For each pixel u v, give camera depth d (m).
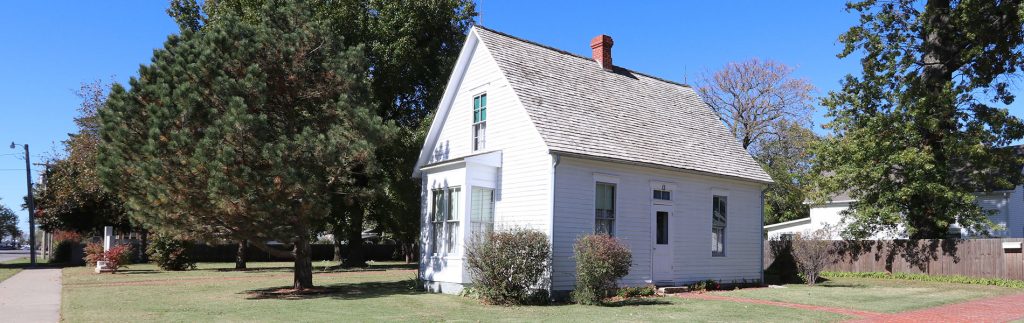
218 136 14.89
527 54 19.34
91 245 32.69
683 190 19.38
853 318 12.90
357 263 34.41
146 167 14.60
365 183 28.41
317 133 16.66
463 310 13.85
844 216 27.45
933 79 24.30
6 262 44.69
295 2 18.33
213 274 26.44
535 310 13.89
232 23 16.91
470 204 17.14
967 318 13.03
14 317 13.06
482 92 18.84
